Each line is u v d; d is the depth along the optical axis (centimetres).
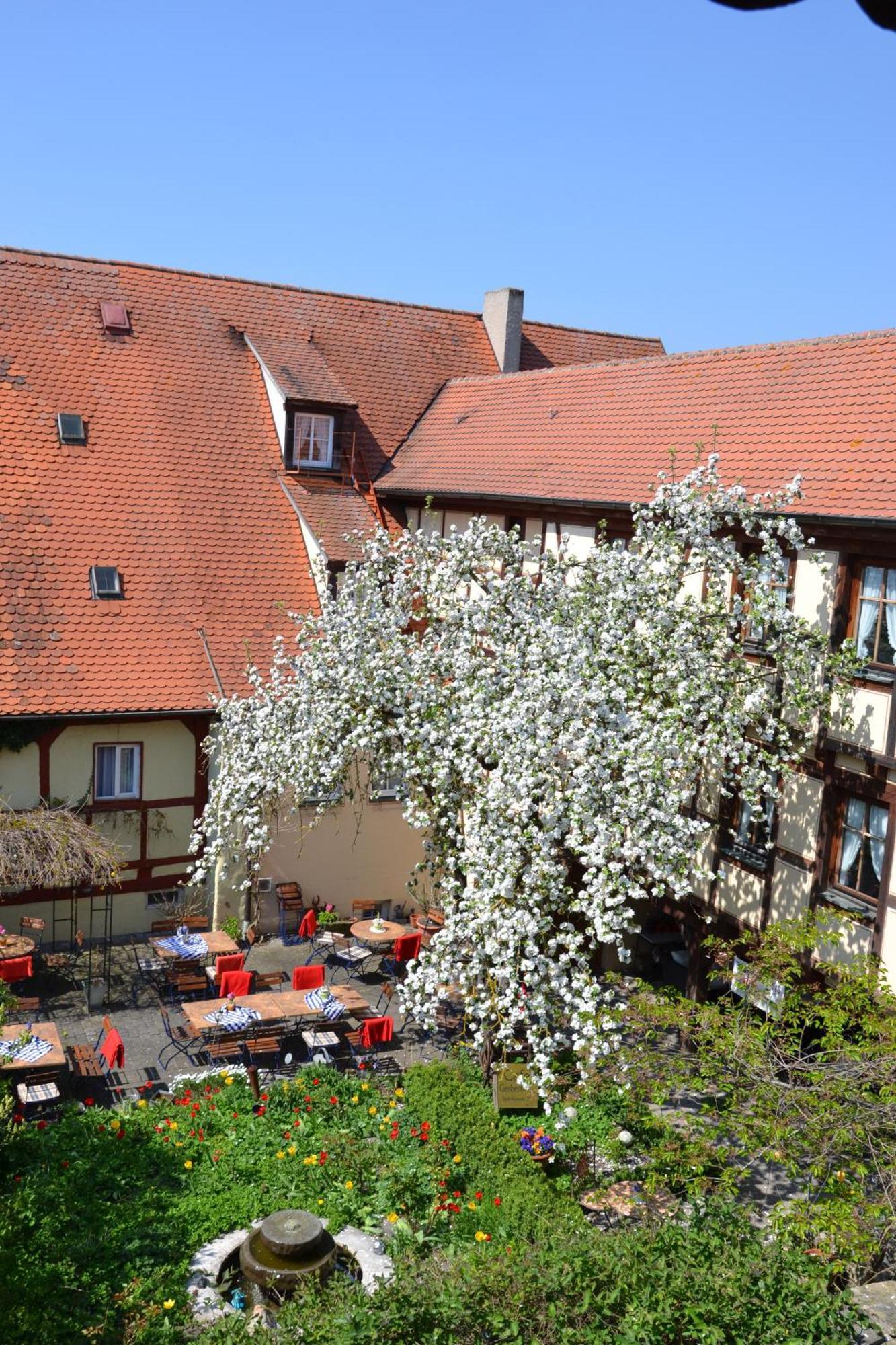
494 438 2264
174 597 2062
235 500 2248
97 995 1716
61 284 2386
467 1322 789
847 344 1727
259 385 2453
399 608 1631
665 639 1375
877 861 1350
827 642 1380
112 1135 1284
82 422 2195
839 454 1499
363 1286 946
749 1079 1088
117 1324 977
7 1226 977
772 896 1499
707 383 1912
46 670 1880
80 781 1920
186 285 2536
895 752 1295
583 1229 1017
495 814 1304
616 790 1272
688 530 1430
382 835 2141
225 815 1664
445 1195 1200
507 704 1332
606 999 1255
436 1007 1351
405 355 2695
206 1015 1562
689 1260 855
